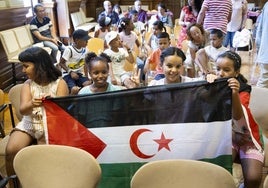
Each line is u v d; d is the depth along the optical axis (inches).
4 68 204.1
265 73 148.6
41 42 225.3
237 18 242.4
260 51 147.6
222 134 70.1
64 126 71.7
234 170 80.1
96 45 180.2
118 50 143.9
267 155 81.9
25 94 91.0
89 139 71.6
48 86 93.3
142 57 172.2
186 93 69.7
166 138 70.9
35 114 88.3
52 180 63.3
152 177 57.6
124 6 392.8
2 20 205.6
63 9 311.4
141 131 70.9
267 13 141.7
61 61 148.9
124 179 72.2
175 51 90.0
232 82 68.0
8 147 88.6
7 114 145.9
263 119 95.9
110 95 70.4
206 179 56.8
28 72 91.3
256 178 70.6
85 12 389.4
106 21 205.9
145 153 71.4
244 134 74.8
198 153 70.6
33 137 92.4
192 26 148.1
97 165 60.9
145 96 70.2
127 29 176.9
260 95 96.1
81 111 71.2
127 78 137.4
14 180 72.4
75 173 62.3
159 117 70.5
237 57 83.0
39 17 228.7
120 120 70.9
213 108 69.3
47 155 63.4
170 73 89.6
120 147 71.5
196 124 70.1
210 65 132.6
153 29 179.9
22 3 242.1
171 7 412.8
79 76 147.3
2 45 199.6
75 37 148.3
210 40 138.0
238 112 70.4
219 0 165.3
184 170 57.4
